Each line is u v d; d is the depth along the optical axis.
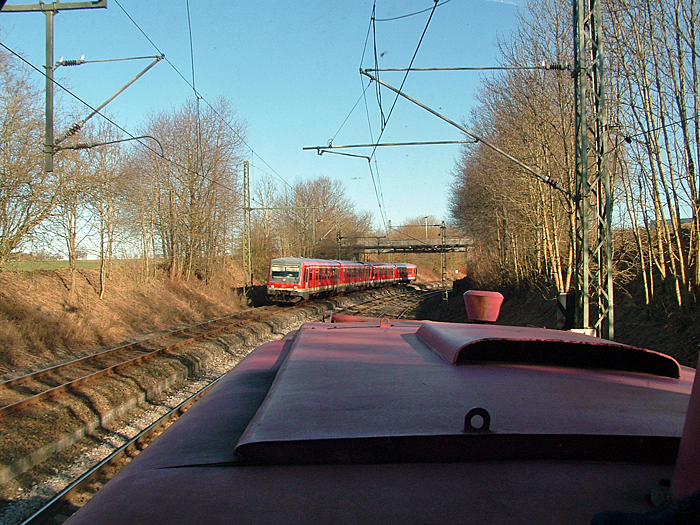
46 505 4.88
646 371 2.55
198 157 28.64
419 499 1.28
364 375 2.31
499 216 25.19
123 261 24.66
